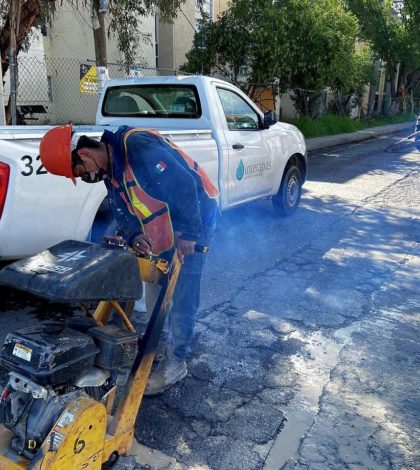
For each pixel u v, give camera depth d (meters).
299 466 2.53
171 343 3.11
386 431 2.81
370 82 26.34
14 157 3.45
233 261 5.45
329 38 16.06
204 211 2.87
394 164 12.74
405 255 5.78
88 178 2.51
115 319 3.71
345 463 2.56
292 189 7.41
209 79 5.74
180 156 2.71
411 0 27.36
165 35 16.75
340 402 3.05
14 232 3.57
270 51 15.66
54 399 1.96
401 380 3.30
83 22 14.79
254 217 7.34
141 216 2.56
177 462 2.52
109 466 2.28
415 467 2.55
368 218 7.41
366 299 4.54
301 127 19.31
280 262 5.46
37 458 1.88
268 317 4.14
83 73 8.78
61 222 3.80
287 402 3.03
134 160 2.47
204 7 17.69
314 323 4.05
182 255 2.62
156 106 6.03
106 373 2.16
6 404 2.05
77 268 1.96
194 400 3.02
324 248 5.98
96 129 5.33
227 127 5.83
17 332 2.00
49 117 14.79
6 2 8.31
